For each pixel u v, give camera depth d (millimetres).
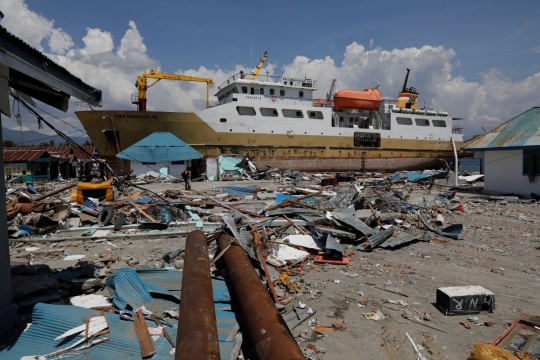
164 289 5070
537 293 5801
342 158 37750
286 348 3150
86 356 3504
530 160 18000
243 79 35031
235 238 7004
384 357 3916
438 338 4320
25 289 5125
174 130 31641
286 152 35438
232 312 4645
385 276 6621
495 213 13984
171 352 3605
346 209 11523
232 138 33344
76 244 8938
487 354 3543
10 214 10961
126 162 29953
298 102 36781
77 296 5121
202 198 15797
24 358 3473
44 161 35438
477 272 6938
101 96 5656
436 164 42562
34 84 5148
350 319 4824
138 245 8859
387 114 40625
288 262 7238
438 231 10297
